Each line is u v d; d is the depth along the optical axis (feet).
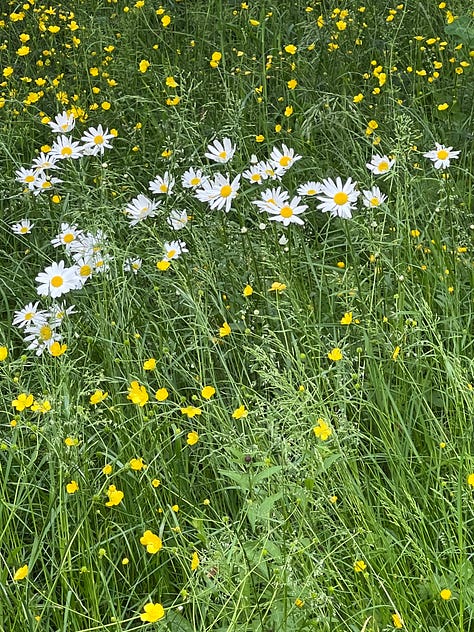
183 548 2.80
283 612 2.70
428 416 3.38
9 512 3.26
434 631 2.72
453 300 3.93
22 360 3.48
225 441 3.32
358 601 2.73
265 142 5.54
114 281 4.06
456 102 5.53
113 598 3.07
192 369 3.91
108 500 3.24
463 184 4.90
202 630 2.72
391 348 3.63
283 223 4.25
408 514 3.01
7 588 2.87
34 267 4.94
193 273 4.16
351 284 3.94
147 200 4.33
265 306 4.08
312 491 2.97
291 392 3.01
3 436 3.76
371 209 4.20
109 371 3.76
